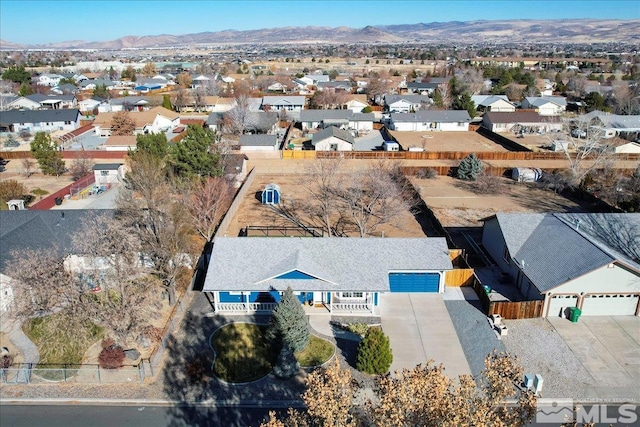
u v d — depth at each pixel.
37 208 47.97
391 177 52.56
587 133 65.75
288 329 26.25
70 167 63.88
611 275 29.09
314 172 52.22
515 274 34.12
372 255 32.16
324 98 103.00
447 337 28.44
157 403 23.53
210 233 40.19
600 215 36.03
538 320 30.03
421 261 32.19
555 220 35.38
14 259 29.06
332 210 49.59
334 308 30.84
